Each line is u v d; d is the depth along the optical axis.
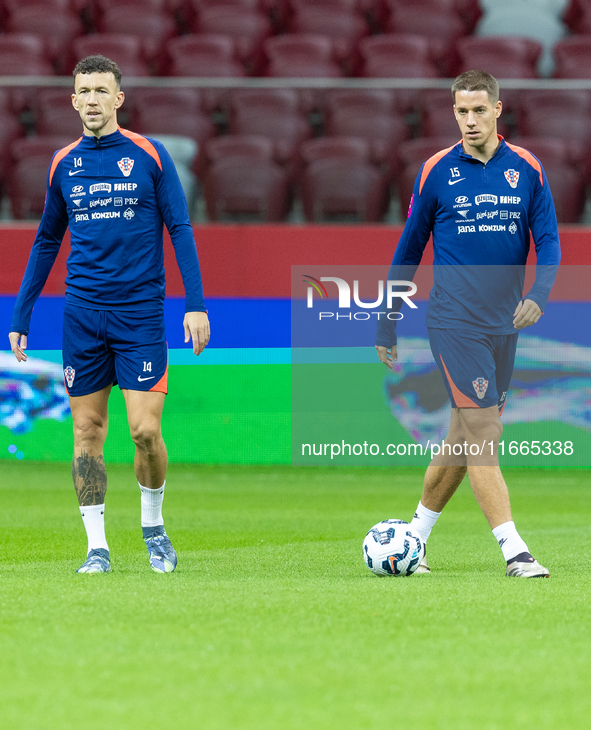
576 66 49.41
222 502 27.84
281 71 50.16
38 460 35.34
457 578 13.74
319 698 7.71
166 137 43.44
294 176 43.12
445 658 8.93
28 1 55.00
